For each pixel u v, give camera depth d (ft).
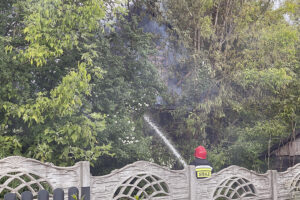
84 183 16.67
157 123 38.04
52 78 26.12
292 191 25.23
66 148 24.11
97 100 28.45
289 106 34.60
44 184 21.17
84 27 24.99
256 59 38.24
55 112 23.27
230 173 22.15
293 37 37.14
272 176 24.14
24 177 20.62
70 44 23.84
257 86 37.70
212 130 40.09
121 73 30.86
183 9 38.70
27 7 24.61
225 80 38.19
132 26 33.60
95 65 27.12
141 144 30.91
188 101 38.14
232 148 36.32
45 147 23.39
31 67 24.95
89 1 23.44
